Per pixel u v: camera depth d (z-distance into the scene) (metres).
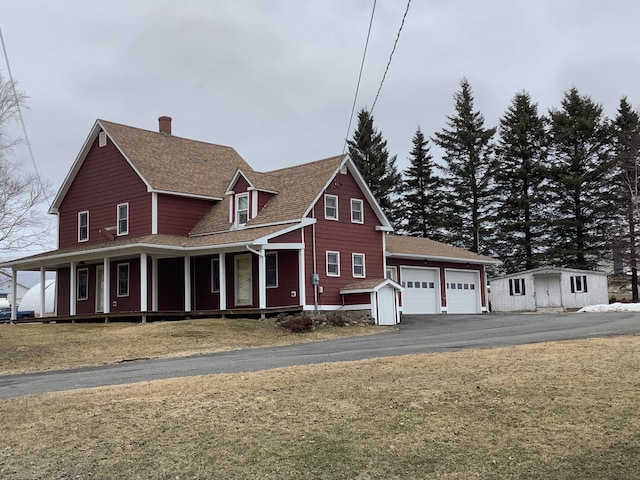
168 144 32.38
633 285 45.25
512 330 19.83
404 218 56.34
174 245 25.48
